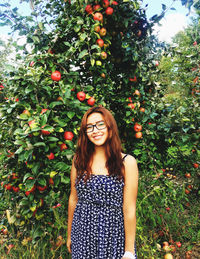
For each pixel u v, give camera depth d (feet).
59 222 6.24
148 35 7.82
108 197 3.92
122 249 4.01
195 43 10.02
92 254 3.99
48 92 5.67
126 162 4.07
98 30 6.66
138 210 7.06
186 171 9.32
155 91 8.94
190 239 7.45
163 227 7.67
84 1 6.42
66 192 7.06
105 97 8.00
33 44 6.20
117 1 7.13
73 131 5.99
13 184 6.41
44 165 5.70
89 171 4.09
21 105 5.65
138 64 7.99
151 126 8.20
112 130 4.09
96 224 3.96
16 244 6.50
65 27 6.74
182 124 7.61
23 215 6.40
